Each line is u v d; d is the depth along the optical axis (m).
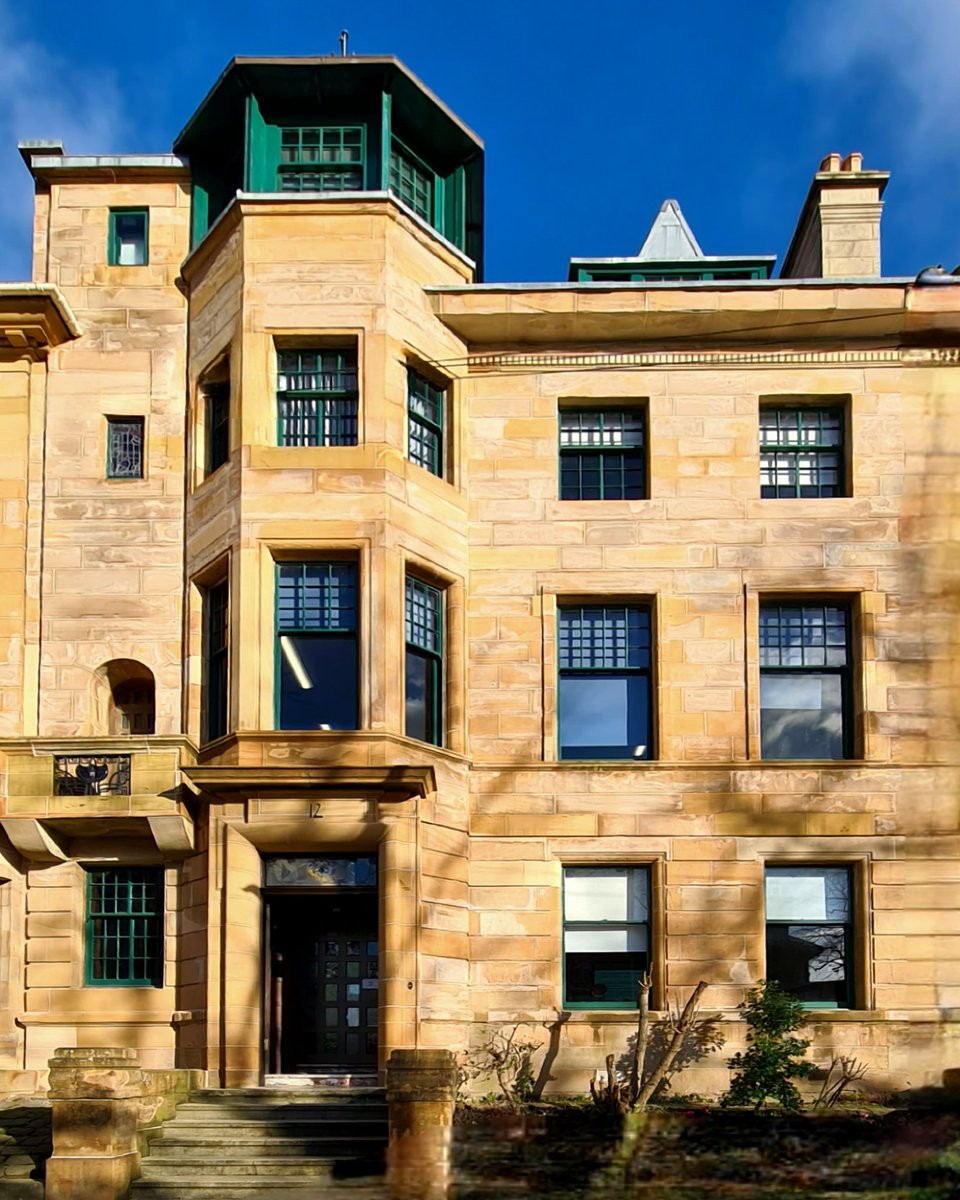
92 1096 14.62
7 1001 19.41
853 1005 19.59
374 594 19.30
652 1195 12.46
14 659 20.52
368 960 19.30
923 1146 12.97
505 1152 13.94
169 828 18.91
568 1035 19.19
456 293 21.00
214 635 20.56
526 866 19.84
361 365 20.09
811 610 21.02
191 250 22.00
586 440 21.56
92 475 21.30
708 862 19.86
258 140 21.23
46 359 21.69
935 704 15.39
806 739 20.61
